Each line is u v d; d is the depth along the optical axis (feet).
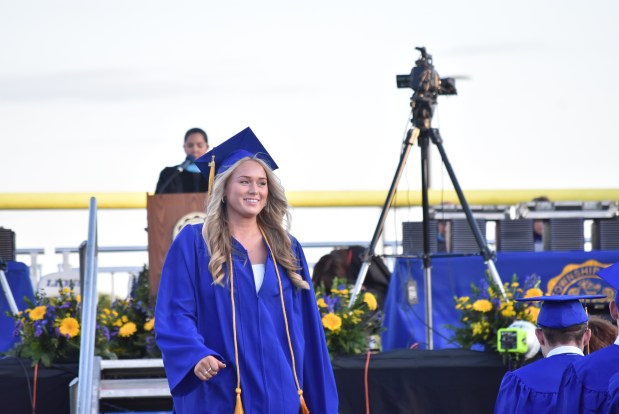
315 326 24.81
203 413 23.52
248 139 25.58
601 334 28.81
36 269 49.70
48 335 32.83
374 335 36.09
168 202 37.27
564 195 59.77
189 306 24.04
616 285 22.84
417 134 37.65
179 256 24.45
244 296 24.09
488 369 32.55
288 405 23.65
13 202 55.31
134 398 33.65
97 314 36.09
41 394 32.55
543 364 25.86
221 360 23.50
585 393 22.68
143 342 35.96
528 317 33.58
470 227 37.93
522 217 42.88
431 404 32.48
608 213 42.75
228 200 24.61
